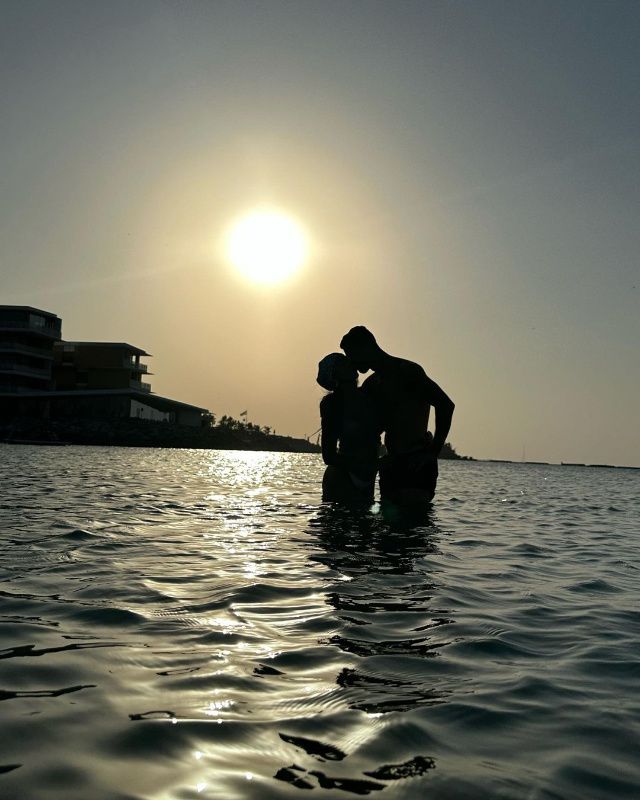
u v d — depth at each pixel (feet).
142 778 6.46
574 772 6.89
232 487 48.34
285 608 13.15
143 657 9.93
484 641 11.51
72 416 261.03
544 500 53.93
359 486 32.04
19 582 14.57
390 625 12.26
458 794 6.37
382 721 7.95
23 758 6.78
